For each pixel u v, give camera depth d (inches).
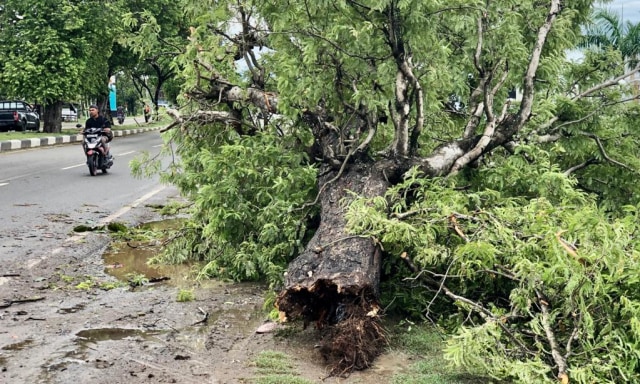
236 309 214.5
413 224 197.0
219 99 279.9
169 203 438.6
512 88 299.7
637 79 338.3
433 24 219.0
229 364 166.1
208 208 252.5
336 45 217.5
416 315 201.2
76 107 1937.7
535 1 294.7
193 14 295.7
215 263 251.9
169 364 164.9
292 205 230.7
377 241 187.5
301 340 184.1
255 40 285.1
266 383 152.6
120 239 322.7
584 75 305.0
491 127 246.5
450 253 192.1
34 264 267.1
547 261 164.6
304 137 259.1
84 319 200.5
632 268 150.3
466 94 290.2
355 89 233.0
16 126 1189.1
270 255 234.5
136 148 930.7
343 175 225.9
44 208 402.3
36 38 1010.1
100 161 589.9
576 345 155.2
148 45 304.0
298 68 227.3
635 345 141.6
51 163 678.5
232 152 249.3
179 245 279.9
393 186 222.2
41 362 164.2
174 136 295.3
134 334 187.6
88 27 1067.3
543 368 143.5
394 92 232.2
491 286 192.5
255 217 247.6
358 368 163.0
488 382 153.6
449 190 207.2
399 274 205.0
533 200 196.5
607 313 151.9
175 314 207.6
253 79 285.7
